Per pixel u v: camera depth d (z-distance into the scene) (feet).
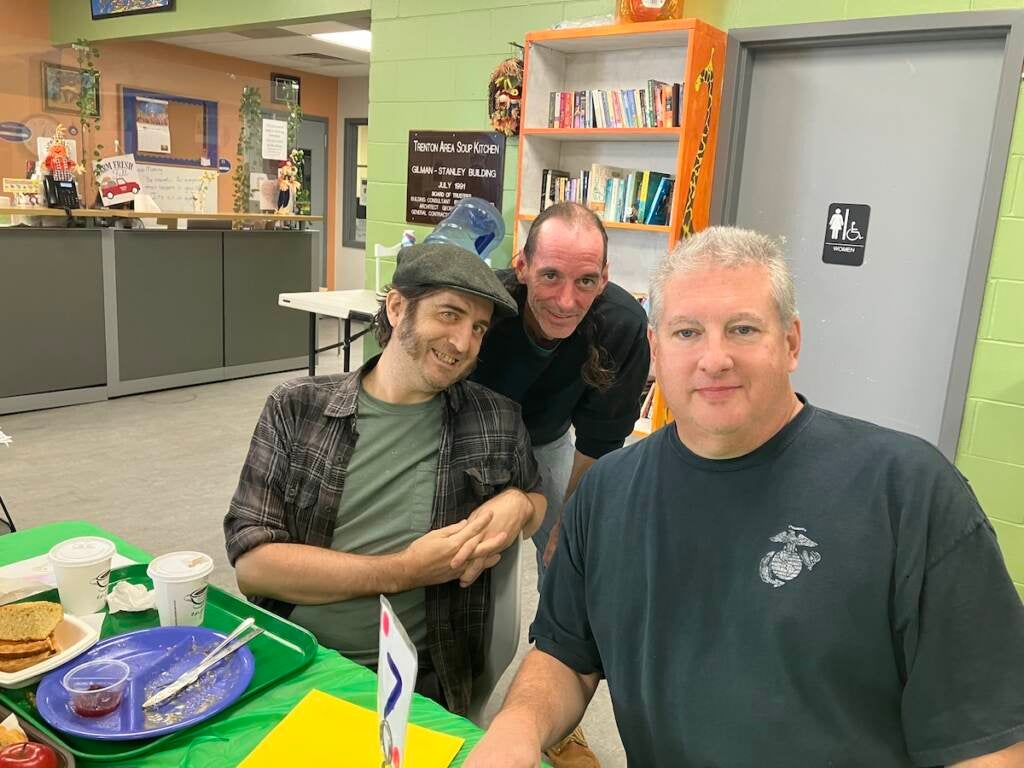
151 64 20.03
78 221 16.65
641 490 3.66
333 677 3.95
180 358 18.72
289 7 16.37
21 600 4.47
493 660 5.20
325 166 30.76
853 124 9.94
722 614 3.32
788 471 3.30
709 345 3.19
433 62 13.38
